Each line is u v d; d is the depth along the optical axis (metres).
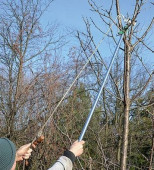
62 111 7.63
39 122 8.20
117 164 4.38
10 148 1.99
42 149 7.50
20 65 10.01
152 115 3.79
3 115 10.04
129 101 3.59
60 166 2.31
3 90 10.19
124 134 3.55
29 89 9.26
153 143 3.79
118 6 3.57
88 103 9.35
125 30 3.48
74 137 7.28
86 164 5.29
